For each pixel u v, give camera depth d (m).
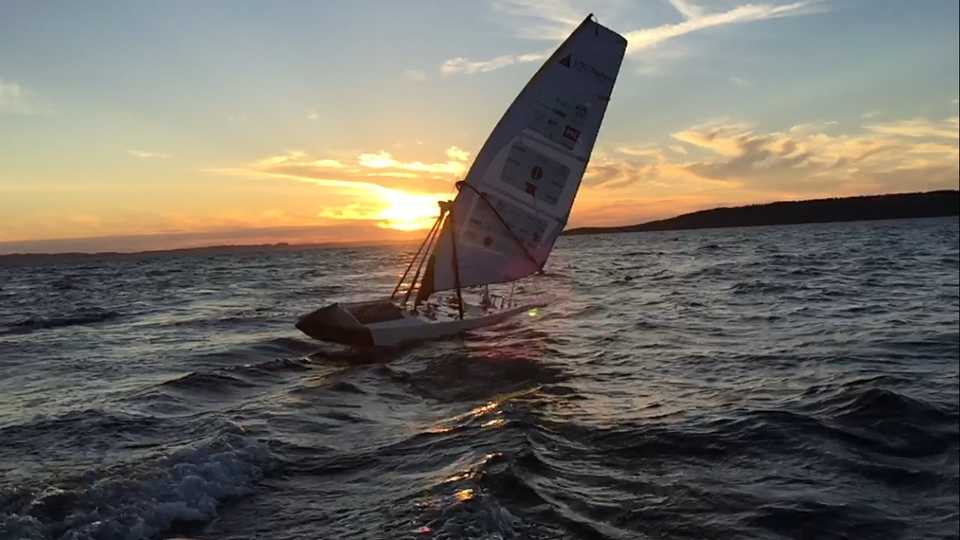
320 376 14.58
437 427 10.29
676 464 8.64
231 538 6.37
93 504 6.83
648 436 9.77
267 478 7.99
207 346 19.47
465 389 13.27
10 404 12.71
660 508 7.23
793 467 8.54
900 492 7.81
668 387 13.16
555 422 10.59
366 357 16.53
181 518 6.75
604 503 7.33
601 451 9.16
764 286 33.84
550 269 59.31
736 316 23.88
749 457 8.89
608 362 15.89
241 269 88.06
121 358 17.88
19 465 8.62
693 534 6.64
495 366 15.27
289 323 24.23
